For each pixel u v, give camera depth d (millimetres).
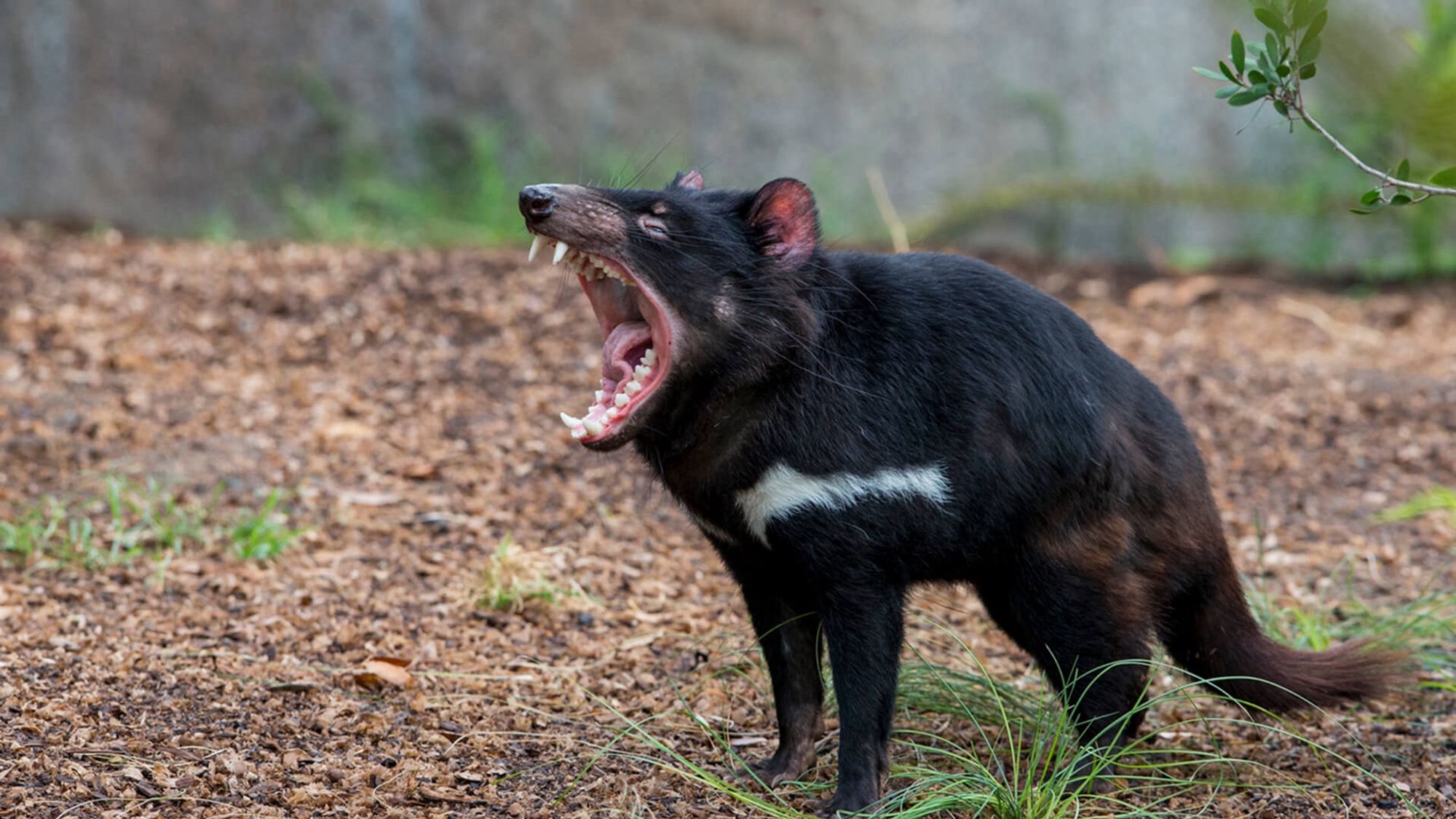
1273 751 7516
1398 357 15414
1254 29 20297
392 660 7980
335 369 13297
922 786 6473
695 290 6090
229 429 11719
